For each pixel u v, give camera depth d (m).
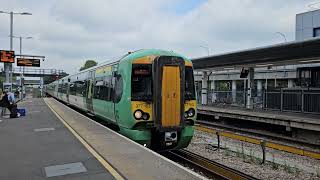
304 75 25.78
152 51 12.05
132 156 9.11
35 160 8.96
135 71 11.73
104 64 15.88
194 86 12.37
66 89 33.31
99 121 19.31
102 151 9.82
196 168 11.10
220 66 29.03
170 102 11.53
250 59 24.80
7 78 43.47
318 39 17.20
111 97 13.58
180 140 11.97
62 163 8.57
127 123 11.80
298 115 19.52
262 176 10.24
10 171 7.91
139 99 11.59
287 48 19.81
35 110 27.64
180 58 11.76
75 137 12.57
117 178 7.13
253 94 26.53
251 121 22.53
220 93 30.98
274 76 42.16
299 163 12.12
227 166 11.03
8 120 19.53
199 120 27.27
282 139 17.03
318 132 16.78
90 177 7.27
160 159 8.75
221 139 17.34
